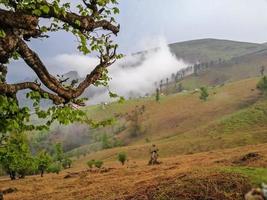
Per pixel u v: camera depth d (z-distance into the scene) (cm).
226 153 6016
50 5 976
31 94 1044
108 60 1115
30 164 1216
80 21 1028
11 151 1154
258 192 1415
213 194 1634
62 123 1052
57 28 1046
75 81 1095
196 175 1839
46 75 1026
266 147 5941
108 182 3725
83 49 1062
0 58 950
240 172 1800
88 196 2842
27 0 953
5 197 3850
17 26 941
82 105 1105
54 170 7700
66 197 3097
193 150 14762
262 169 1859
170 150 15425
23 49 978
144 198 1833
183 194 1692
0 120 1051
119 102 1136
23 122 1109
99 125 1135
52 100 1053
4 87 972
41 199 3294
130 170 5031
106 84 1146
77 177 5506
